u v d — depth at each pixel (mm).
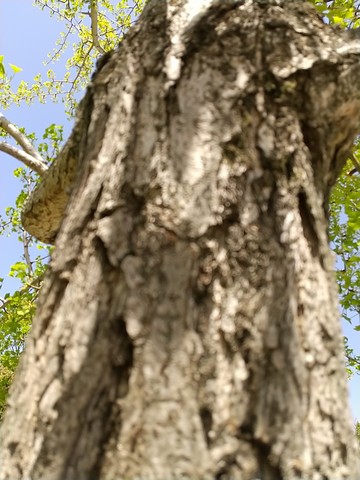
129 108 1459
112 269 1209
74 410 1065
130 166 1337
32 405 1139
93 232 1286
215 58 1496
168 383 1022
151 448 960
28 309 5840
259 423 1011
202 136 1337
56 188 2762
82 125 1737
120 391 1051
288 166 1351
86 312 1180
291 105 1435
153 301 1121
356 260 5293
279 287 1171
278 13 1596
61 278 1286
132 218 1259
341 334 1245
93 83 1698
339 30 1621
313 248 1305
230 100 1403
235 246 1206
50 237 3680
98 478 973
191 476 935
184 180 1264
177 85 1448
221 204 1246
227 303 1139
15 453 1102
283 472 971
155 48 1573
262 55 1499
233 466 966
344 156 1679
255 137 1363
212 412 1014
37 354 1220
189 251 1172
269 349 1094
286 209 1281
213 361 1067
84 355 1125
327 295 1250
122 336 1110
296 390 1061
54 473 1008
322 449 1032
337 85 1480
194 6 1665
